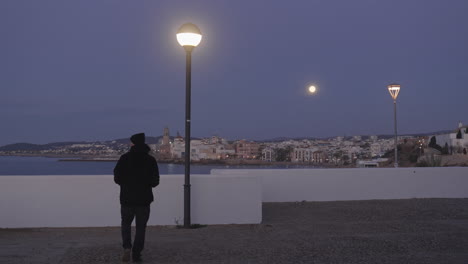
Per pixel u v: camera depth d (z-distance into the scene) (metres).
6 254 6.43
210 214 9.30
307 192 13.11
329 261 6.06
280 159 194.00
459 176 13.74
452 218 9.91
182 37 8.97
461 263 5.96
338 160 170.12
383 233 8.16
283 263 5.94
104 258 6.18
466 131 75.75
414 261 6.06
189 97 8.97
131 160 6.05
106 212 9.10
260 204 9.42
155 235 8.08
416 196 13.59
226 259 6.15
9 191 8.94
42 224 8.97
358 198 13.33
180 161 166.38
